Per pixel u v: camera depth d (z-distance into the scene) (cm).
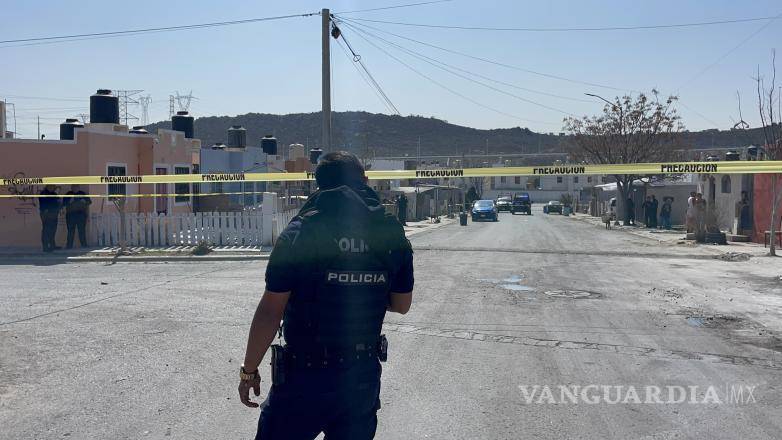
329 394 346
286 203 2788
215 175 1888
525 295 1281
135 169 2447
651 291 1346
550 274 1609
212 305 1137
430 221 4828
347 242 347
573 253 2178
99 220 2130
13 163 2145
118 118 2781
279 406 351
